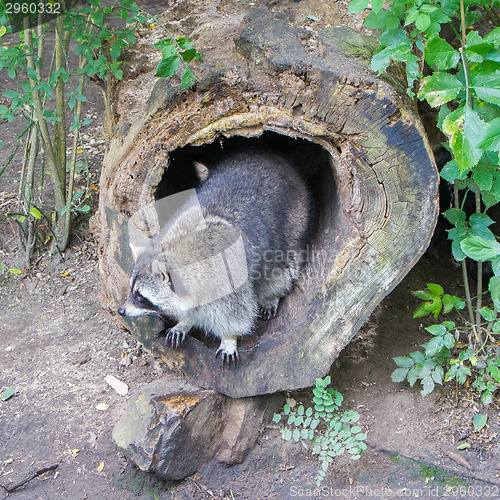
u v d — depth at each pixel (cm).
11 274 278
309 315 217
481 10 277
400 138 200
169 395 223
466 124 183
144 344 226
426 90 191
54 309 267
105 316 264
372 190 205
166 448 216
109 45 235
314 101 202
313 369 220
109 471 223
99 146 324
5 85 353
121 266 223
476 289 260
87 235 292
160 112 209
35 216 273
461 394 233
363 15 224
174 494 222
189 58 201
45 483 219
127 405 233
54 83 250
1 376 243
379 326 252
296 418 228
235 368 223
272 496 221
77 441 228
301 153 254
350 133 202
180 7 243
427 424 228
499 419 227
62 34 267
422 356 231
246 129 210
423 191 204
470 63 200
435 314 227
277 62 200
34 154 280
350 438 223
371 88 198
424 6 195
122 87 230
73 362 248
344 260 211
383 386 238
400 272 210
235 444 225
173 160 234
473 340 235
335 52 206
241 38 206
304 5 227
